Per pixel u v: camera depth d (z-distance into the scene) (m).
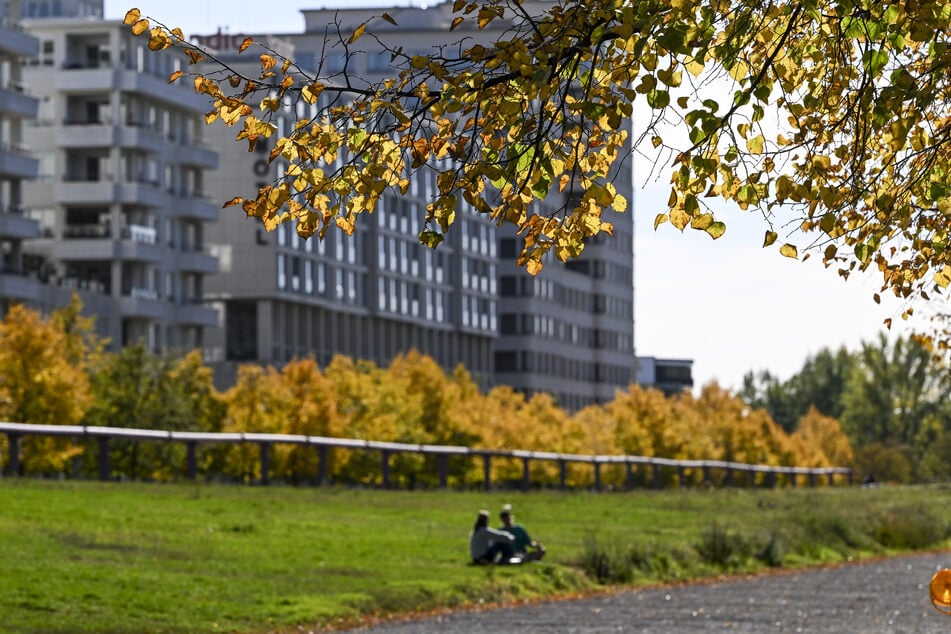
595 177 12.99
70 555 38.69
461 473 97.06
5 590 32.09
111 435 61.38
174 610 31.41
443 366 198.62
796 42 12.66
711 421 162.12
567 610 34.97
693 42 11.68
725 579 45.12
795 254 12.97
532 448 114.06
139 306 139.00
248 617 31.25
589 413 146.75
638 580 43.31
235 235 159.62
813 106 12.61
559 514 66.19
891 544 63.97
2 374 80.62
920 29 11.75
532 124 12.39
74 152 142.25
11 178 125.38
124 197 140.00
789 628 31.48
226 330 162.50
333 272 171.12
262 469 68.81
